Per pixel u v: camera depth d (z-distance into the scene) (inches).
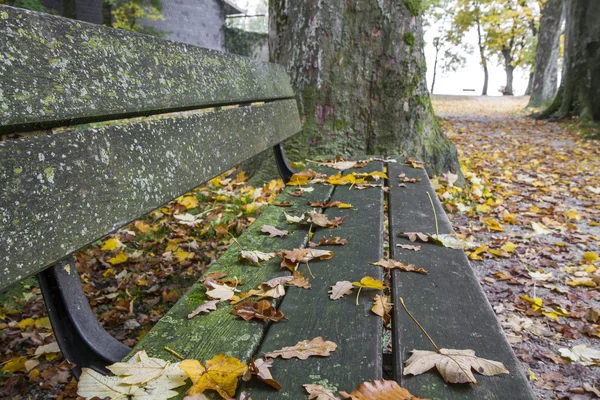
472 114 688.4
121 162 49.4
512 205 188.7
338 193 99.3
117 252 122.2
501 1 1189.1
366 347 43.7
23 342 88.5
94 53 47.8
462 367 39.2
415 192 100.3
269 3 188.9
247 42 1148.5
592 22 454.0
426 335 45.4
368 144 178.7
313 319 48.9
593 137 392.2
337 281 57.9
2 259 34.7
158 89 57.4
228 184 171.9
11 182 36.2
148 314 98.0
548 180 235.0
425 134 187.5
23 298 98.3
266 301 50.3
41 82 40.4
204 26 1117.1
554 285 118.9
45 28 42.1
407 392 36.5
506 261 133.6
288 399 36.5
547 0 757.9
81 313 45.2
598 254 140.7
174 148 59.6
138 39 55.9
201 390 36.9
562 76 526.6
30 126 39.7
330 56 173.5
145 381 38.6
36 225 38.1
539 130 444.5
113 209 47.3
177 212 144.3
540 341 95.6
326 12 171.6
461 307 51.3
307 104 175.8
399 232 75.0
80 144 43.9
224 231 131.3
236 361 39.9
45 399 74.5
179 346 44.0
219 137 73.4
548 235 156.6
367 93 176.7
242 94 85.4
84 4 820.0
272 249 68.5
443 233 74.5
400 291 54.7
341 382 38.6
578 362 88.0
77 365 44.5
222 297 53.0
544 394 79.8
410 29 176.1
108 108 47.8
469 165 252.1
